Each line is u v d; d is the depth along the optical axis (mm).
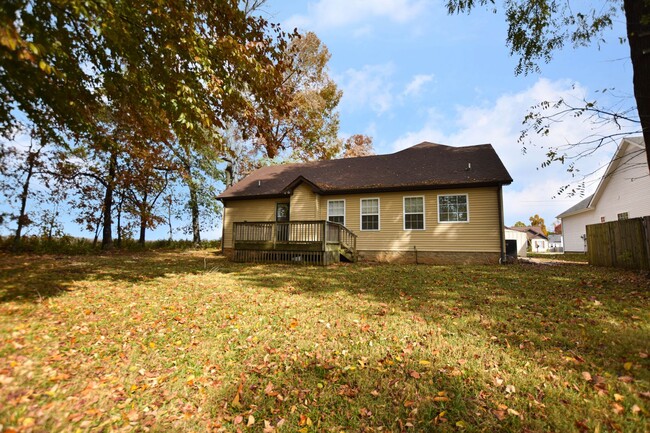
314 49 23453
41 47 3918
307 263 12109
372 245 14133
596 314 4613
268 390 2861
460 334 3969
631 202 16797
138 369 3244
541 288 6656
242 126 7875
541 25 7500
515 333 3951
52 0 4254
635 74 6070
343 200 14805
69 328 4148
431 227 13281
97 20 4773
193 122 6840
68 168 16703
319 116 25344
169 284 7332
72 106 6602
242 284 7492
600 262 11070
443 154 15672
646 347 3352
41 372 3004
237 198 16797
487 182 12195
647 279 7285
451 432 2238
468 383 2826
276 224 12641
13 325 4023
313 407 2609
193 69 6129
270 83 7004
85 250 16734
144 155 16547
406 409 2521
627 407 2389
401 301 5723
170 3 5219
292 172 18266
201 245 23266
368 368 3166
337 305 5523
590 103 5758
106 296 5906
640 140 15758
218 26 6492
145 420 2488
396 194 13984
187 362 3416
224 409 2643
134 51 5781
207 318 4797
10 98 6188
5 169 14914
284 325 4492
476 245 12555
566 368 3021
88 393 2760
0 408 2408
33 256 13117
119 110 8031
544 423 2260
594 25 6984
